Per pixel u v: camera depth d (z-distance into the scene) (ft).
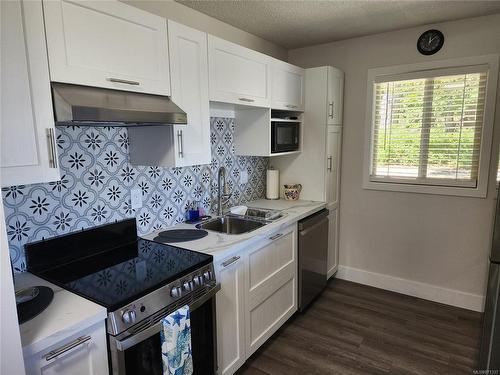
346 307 9.58
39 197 5.18
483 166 8.73
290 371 7.06
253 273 6.98
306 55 11.05
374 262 10.78
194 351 5.50
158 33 5.47
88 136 5.77
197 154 6.43
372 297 10.15
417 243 9.97
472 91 8.71
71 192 5.59
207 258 5.63
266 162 10.97
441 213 9.50
